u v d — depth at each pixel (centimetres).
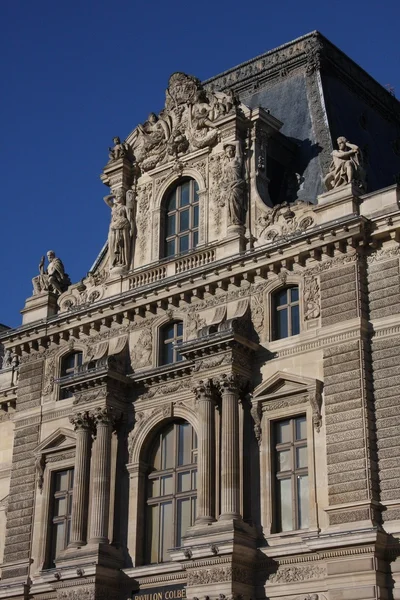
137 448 5700
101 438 5694
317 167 5903
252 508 5144
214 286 5656
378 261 5150
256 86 6712
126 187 6350
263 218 5681
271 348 5338
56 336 6334
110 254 6269
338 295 5166
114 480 5691
